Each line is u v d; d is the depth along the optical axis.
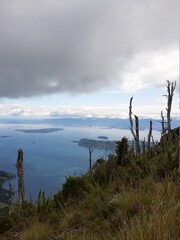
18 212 8.10
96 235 4.25
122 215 4.83
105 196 6.54
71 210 6.95
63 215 6.83
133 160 9.10
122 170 8.30
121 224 4.68
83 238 4.26
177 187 5.18
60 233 5.60
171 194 4.82
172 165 7.53
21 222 7.43
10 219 7.68
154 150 11.06
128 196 5.39
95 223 5.16
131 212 4.94
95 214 5.78
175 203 4.24
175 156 7.76
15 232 6.99
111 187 7.38
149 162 8.09
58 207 8.09
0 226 7.50
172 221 3.48
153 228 3.31
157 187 5.18
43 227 5.88
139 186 6.15
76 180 8.98
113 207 5.60
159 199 4.41
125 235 3.65
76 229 5.49
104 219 5.27
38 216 7.47
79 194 8.40
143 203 4.96
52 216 7.11
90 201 6.70
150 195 5.21
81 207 6.95
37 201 8.09
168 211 3.68
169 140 11.81
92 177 8.76
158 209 3.91
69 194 8.77
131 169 8.31
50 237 5.47
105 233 4.34
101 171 9.05
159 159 8.47
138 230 3.33
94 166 9.66
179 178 5.86
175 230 3.36
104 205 5.82
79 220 5.88
